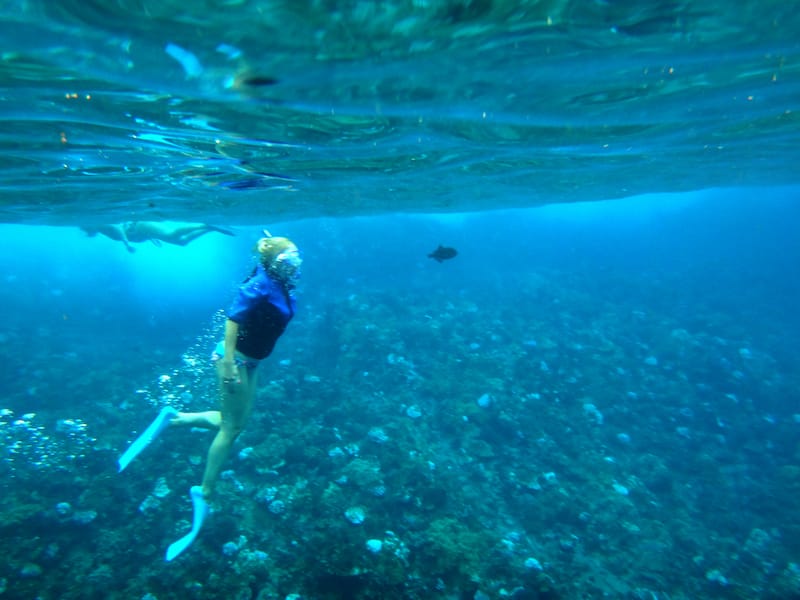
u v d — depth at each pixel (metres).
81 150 3.52
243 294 2.47
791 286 14.43
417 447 5.52
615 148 4.73
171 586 3.72
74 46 2.00
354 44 2.09
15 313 11.61
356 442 5.61
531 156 4.81
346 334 8.58
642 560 4.76
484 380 7.26
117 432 5.88
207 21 1.85
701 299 13.33
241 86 2.46
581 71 2.61
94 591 3.72
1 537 4.04
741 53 2.49
